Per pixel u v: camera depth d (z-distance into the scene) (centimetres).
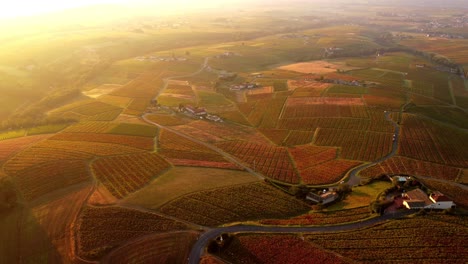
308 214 10144
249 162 13612
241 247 8762
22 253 8981
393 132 16262
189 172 12669
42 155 14050
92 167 12988
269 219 9925
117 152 14300
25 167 13000
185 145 15188
